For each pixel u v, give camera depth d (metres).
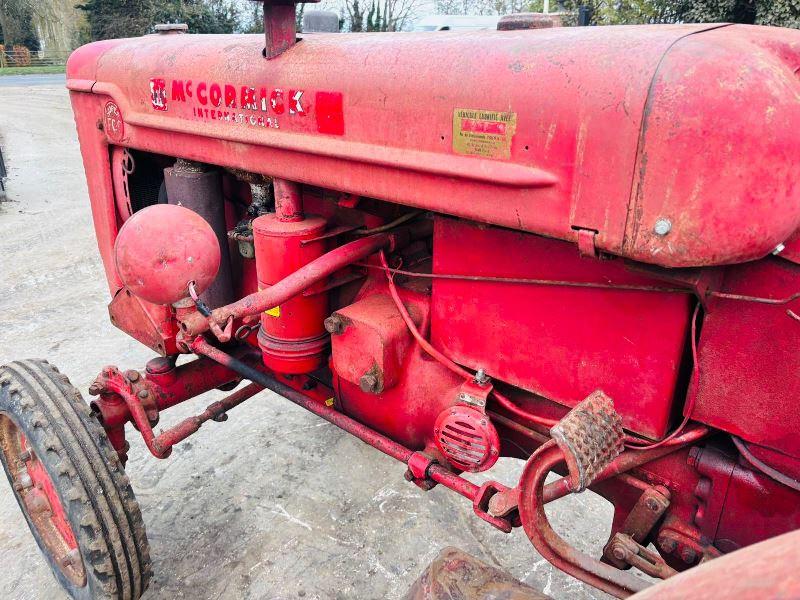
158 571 2.30
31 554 2.41
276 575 2.29
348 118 1.50
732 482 1.34
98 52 2.41
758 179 1.00
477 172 1.27
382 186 1.48
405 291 1.86
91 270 5.51
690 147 1.01
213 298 2.34
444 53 1.34
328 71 1.53
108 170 2.57
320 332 2.01
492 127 1.24
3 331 4.28
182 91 1.96
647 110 1.04
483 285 1.58
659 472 1.48
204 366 2.50
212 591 2.23
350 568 2.33
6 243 6.30
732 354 1.25
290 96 1.62
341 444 3.03
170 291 1.61
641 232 1.09
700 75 1.01
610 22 7.22
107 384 2.14
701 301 1.19
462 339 1.67
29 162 10.73
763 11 5.99
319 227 1.87
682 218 1.04
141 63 2.15
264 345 2.03
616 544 1.40
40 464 2.04
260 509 2.61
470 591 1.23
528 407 1.70
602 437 1.24
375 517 2.57
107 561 1.82
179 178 2.19
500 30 1.52
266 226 1.87
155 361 2.40
